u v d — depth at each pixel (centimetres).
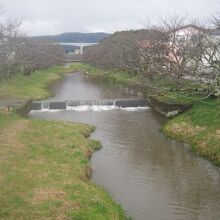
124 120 4878
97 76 11200
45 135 3650
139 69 7756
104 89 8119
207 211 2342
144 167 3120
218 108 4116
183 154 3444
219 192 2622
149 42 6988
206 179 2853
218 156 3188
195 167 3105
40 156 2980
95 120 4897
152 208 2377
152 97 5644
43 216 1936
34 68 10256
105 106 5928
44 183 2386
